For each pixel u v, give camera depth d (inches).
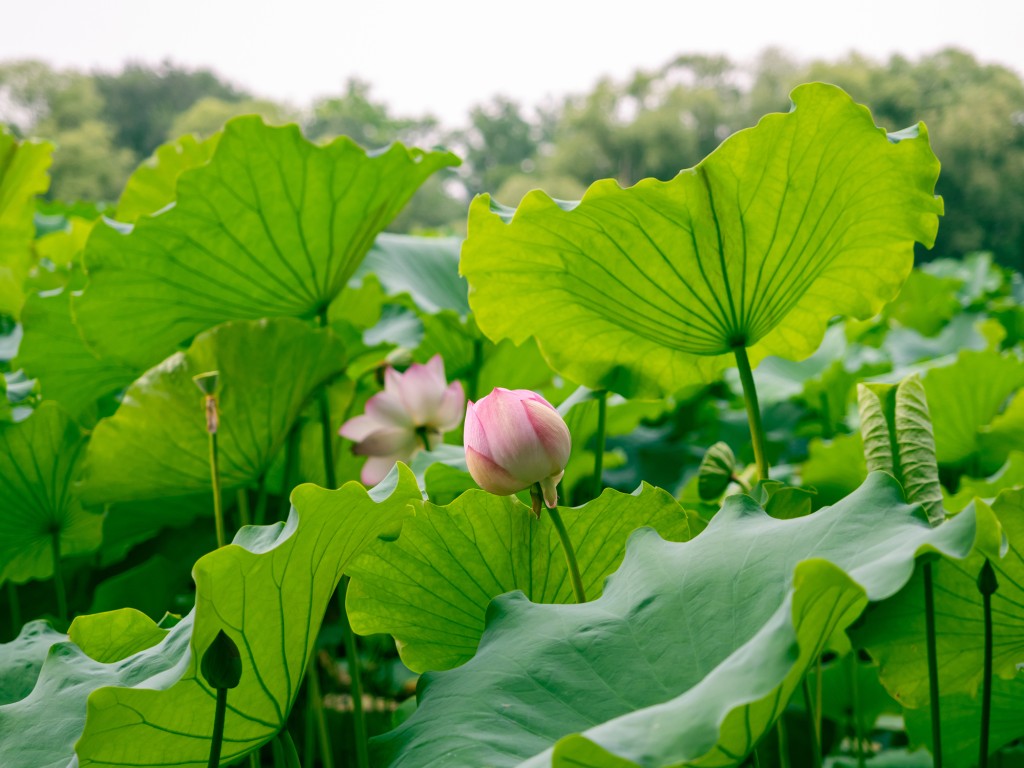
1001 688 51.0
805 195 51.7
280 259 80.4
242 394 72.7
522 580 53.6
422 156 80.7
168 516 86.5
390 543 51.3
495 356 106.4
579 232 54.0
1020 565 42.7
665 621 38.8
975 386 100.0
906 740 96.0
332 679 101.7
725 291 54.9
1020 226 1459.2
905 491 48.8
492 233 55.1
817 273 56.3
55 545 81.4
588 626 39.9
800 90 48.5
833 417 127.2
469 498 51.1
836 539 37.6
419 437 75.6
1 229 149.3
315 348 73.8
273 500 94.0
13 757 39.7
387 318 107.7
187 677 34.6
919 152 50.4
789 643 28.6
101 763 35.3
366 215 81.4
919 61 1851.6
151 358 84.6
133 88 2933.1
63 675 44.7
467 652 54.9
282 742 40.9
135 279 78.5
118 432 70.9
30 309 89.4
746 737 30.1
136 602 95.9
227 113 1980.8
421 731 36.6
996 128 1453.0
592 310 58.4
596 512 52.7
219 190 75.0
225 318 83.7
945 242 1435.8
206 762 38.6
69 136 1898.4
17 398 91.7
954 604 44.1
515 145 2952.8
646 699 36.0
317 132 2861.7
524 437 45.5
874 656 47.1
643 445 120.9
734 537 41.4
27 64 2388.0
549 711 36.3
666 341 57.9
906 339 159.6
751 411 57.1
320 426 85.5
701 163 50.3
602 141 2097.7
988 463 104.3
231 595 35.0
